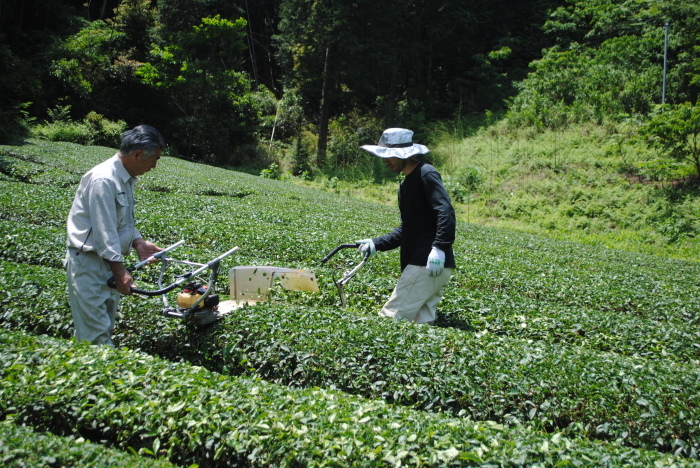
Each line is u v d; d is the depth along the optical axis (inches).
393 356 183.3
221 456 125.3
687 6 1210.0
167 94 1342.3
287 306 217.2
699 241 794.8
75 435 135.6
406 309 218.5
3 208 410.9
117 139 1155.3
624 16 1411.2
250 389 144.2
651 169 951.0
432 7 1485.0
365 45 1341.0
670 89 1144.8
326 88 1363.2
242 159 1332.4
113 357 155.8
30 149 823.7
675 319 311.3
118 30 1398.9
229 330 196.5
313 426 126.7
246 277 232.5
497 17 1636.3
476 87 1513.3
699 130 876.6
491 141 1213.1
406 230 220.5
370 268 349.7
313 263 352.5
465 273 360.2
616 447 133.9
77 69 1216.8
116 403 137.3
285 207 605.3
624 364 186.2
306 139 1384.1
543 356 188.1
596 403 166.7
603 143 1079.6
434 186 209.2
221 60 1346.0
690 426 158.2
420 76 1549.0
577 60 1309.1
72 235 167.9
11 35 1273.4
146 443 131.2
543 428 164.6
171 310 191.3
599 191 941.2
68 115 1169.4
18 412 135.5
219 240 374.6
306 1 1398.9
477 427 132.0
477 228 687.7
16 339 163.9
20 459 107.7
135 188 593.3
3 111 1059.9
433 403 171.8
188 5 1396.4
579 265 466.0
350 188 1132.5
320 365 182.4
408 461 116.6
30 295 223.9
